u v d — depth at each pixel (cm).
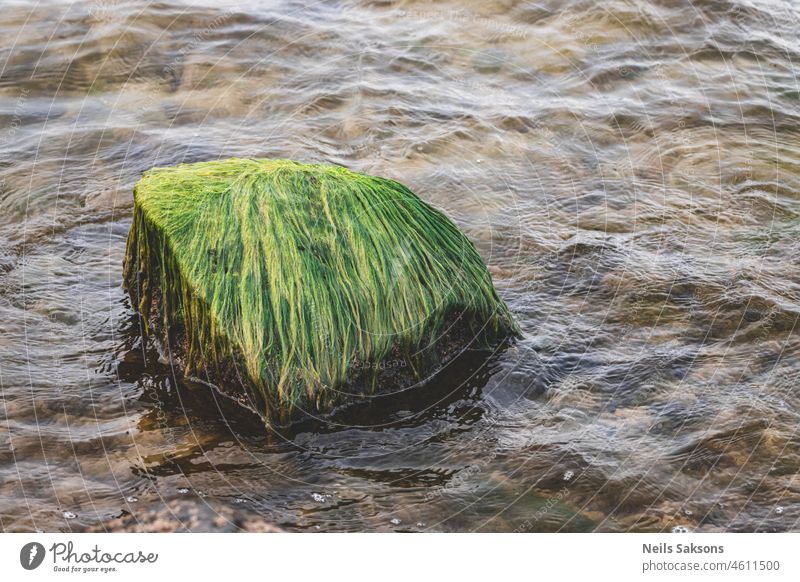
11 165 596
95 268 509
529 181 605
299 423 406
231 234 428
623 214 572
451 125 661
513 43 764
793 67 744
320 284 416
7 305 472
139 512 359
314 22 791
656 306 486
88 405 411
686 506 367
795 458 388
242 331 406
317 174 454
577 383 434
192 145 630
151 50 738
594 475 380
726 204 582
